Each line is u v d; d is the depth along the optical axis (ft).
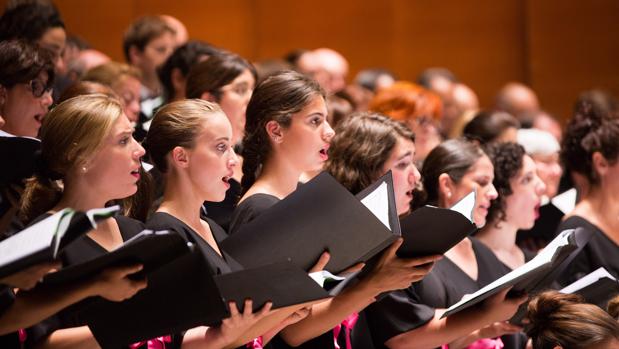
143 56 46.60
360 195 25.09
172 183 25.07
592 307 26.48
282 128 27.45
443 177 32.65
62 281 19.51
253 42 72.54
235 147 34.60
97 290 19.47
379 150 29.55
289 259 22.18
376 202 24.58
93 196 22.81
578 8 73.41
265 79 28.02
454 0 73.97
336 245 23.30
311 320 26.53
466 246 32.65
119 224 23.99
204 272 20.02
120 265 19.38
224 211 29.68
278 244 23.36
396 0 73.61
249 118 27.99
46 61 27.14
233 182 30.07
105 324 20.85
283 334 27.22
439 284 30.81
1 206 22.77
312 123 27.45
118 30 68.03
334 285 22.98
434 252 25.48
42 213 22.90
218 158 25.02
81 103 22.89
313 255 23.34
